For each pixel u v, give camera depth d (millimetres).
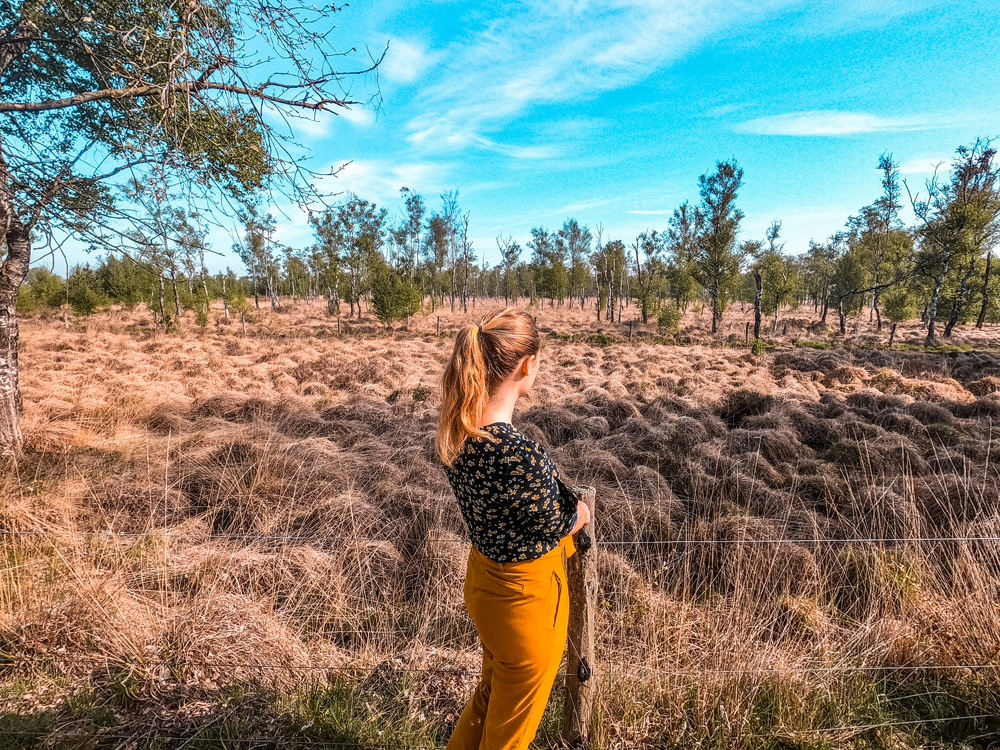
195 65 3762
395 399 9820
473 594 1473
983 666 2439
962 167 21141
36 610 2762
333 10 4012
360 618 3236
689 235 33562
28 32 4051
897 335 27516
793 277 30188
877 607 3170
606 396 9430
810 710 2248
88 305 22625
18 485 4668
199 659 2486
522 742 1508
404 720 2207
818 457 6711
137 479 5121
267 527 4438
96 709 2197
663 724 2201
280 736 2105
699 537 4234
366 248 31484
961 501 4613
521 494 1298
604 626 3057
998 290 29516
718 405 9508
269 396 9516
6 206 4312
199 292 21812
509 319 1402
